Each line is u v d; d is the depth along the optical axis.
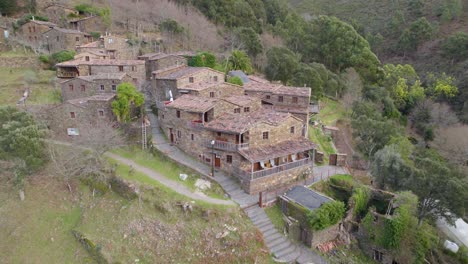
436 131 75.81
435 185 40.22
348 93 83.38
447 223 44.38
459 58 105.06
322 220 37.06
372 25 137.88
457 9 121.56
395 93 92.50
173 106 47.56
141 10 98.00
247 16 109.38
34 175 42.88
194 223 36.56
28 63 69.38
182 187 40.97
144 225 36.22
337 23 104.94
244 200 40.44
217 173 44.62
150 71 70.88
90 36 81.50
